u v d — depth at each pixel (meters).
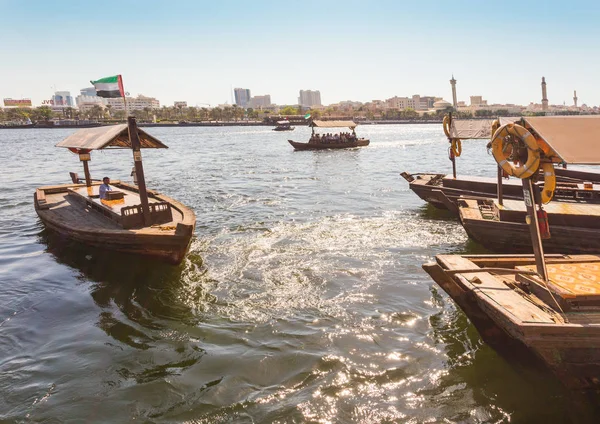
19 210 19.66
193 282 10.57
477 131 16.06
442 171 33.94
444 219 16.55
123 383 6.77
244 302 9.50
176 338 8.08
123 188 18.16
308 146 52.84
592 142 6.36
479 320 7.23
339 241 13.73
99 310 9.24
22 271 11.55
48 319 8.87
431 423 5.85
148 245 10.71
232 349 7.67
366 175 30.38
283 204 19.98
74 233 11.95
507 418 5.92
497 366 7.10
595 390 5.90
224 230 15.27
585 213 11.13
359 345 7.74
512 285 7.19
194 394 6.48
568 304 6.24
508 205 12.39
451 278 7.26
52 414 6.08
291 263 11.80
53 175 33.59
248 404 6.25
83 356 7.51
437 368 7.05
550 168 6.62
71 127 171.38
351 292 9.93
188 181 28.42
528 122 6.96
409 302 9.41
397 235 14.37
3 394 6.51
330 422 5.88
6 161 44.81
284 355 7.44
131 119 11.24
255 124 195.25
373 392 6.48
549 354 5.72
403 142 73.88
